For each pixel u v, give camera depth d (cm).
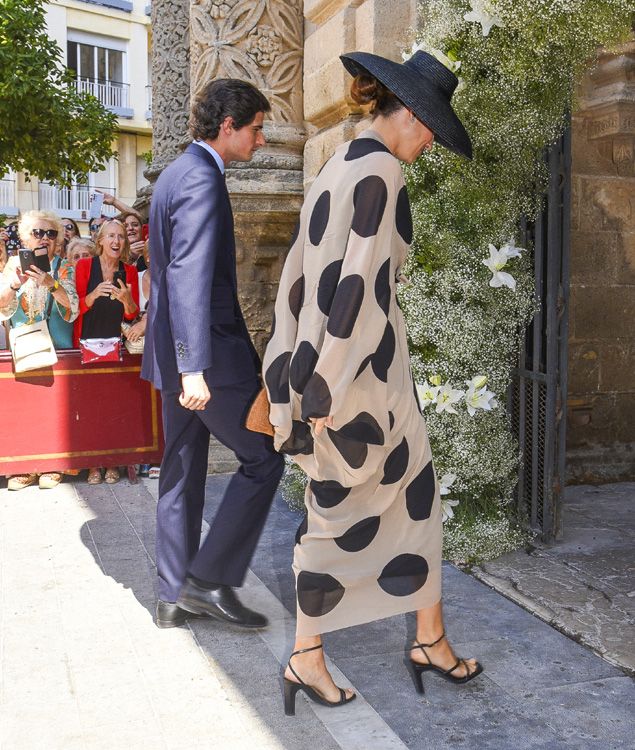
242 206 535
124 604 328
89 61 2878
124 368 529
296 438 238
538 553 389
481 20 328
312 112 481
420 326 364
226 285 300
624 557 383
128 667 275
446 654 261
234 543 302
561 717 244
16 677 268
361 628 305
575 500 491
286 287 238
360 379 223
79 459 525
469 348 362
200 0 551
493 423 383
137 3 2936
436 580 248
